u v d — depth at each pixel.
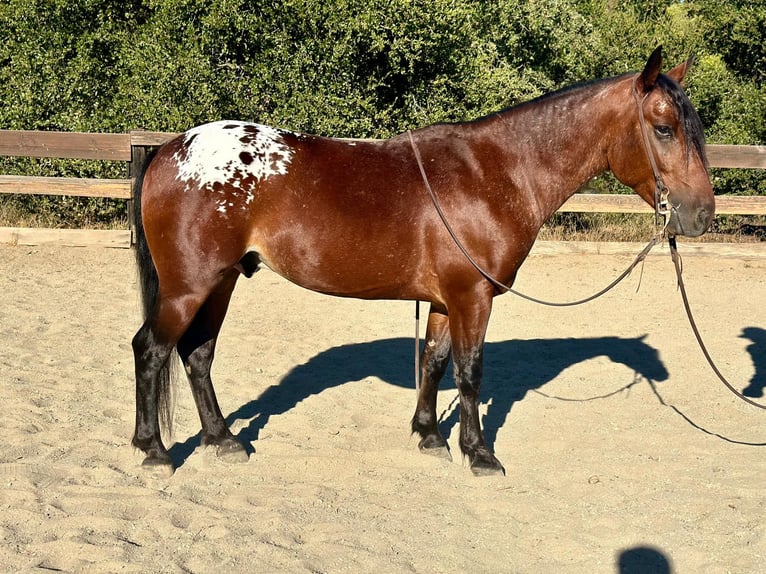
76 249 9.43
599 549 3.35
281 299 7.86
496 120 4.02
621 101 3.92
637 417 5.00
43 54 10.93
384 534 3.42
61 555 3.11
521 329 7.07
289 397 5.21
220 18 10.23
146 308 4.00
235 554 3.20
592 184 11.90
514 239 3.90
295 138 3.97
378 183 3.85
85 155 9.04
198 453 4.27
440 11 10.70
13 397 4.81
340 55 10.47
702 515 3.64
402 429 4.69
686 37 13.40
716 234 11.44
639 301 8.03
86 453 4.12
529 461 4.30
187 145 3.86
